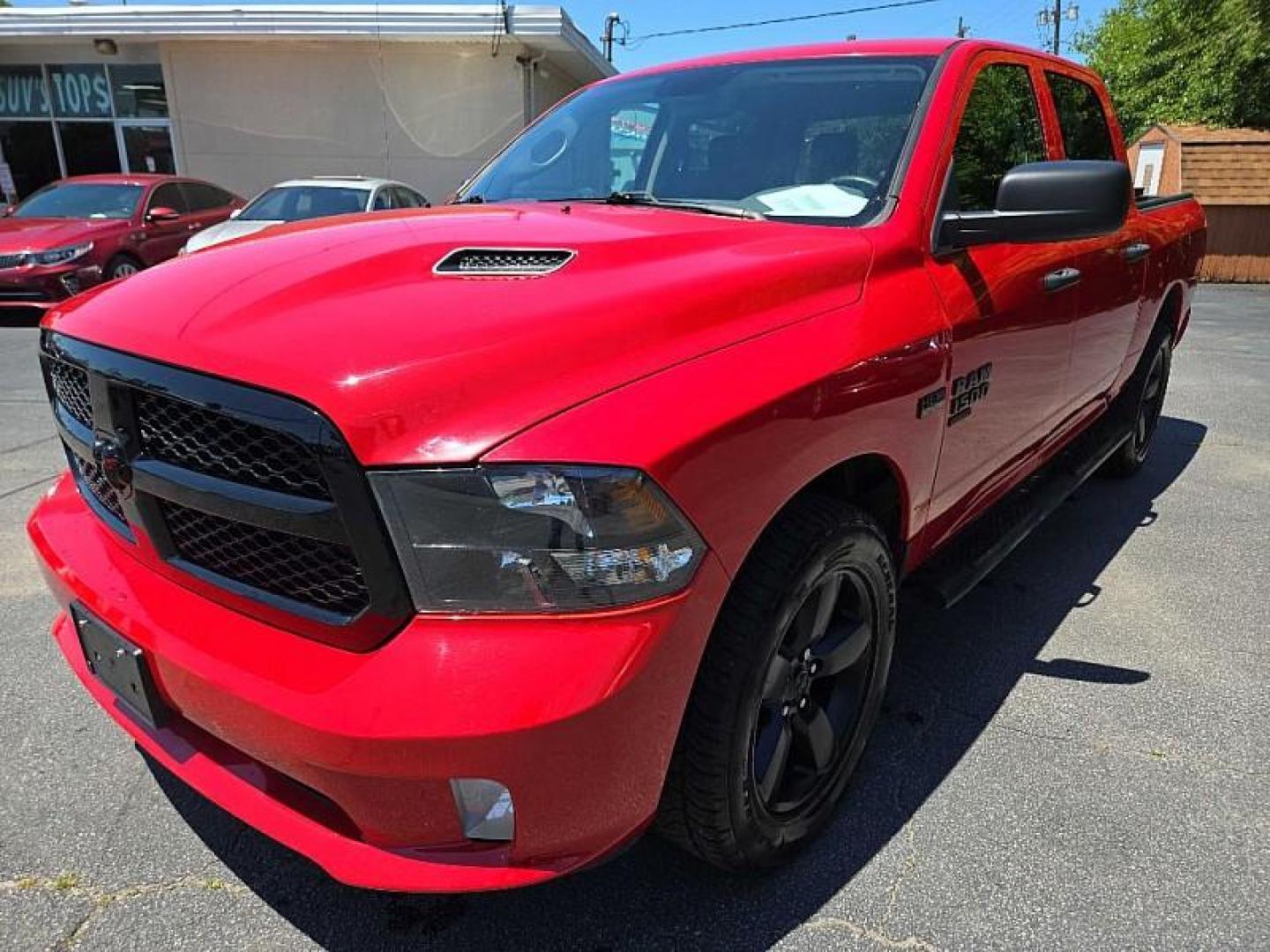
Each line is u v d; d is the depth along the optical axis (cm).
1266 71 2103
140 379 165
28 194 1677
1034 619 334
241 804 168
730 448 159
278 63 1541
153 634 169
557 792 148
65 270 920
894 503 231
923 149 245
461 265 190
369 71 1534
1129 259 364
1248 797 237
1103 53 3181
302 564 154
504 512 140
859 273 211
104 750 249
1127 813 230
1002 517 321
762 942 191
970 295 238
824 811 217
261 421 148
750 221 236
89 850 213
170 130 1600
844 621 216
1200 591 358
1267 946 190
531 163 315
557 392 150
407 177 1588
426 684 140
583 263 187
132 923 193
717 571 159
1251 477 505
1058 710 276
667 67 323
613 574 145
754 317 184
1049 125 329
